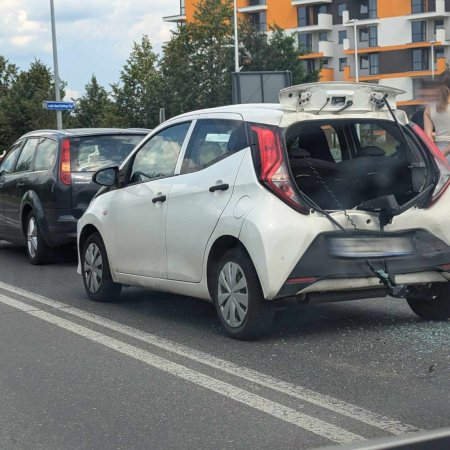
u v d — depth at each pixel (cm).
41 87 4900
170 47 5281
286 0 8438
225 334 669
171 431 444
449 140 1002
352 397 493
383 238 621
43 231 1087
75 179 1068
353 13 8162
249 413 470
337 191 674
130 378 550
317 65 8419
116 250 780
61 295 879
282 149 610
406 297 672
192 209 668
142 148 771
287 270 593
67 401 503
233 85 2297
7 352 632
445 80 995
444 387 509
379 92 647
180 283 694
